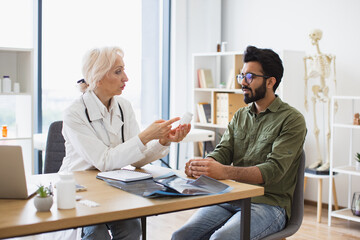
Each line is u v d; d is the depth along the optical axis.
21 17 4.22
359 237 3.70
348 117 4.39
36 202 1.44
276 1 4.97
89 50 2.28
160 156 2.34
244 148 2.43
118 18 4.95
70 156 2.33
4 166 1.58
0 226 1.29
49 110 4.43
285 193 2.26
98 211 1.46
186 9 5.43
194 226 2.20
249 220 1.86
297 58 4.46
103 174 2.02
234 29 5.46
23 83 3.83
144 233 2.10
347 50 4.39
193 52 5.52
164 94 5.48
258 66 2.33
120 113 2.43
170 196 1.68
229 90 4.90
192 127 5.33
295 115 2.30
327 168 4.22
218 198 1.72
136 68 5.18
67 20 4.51
